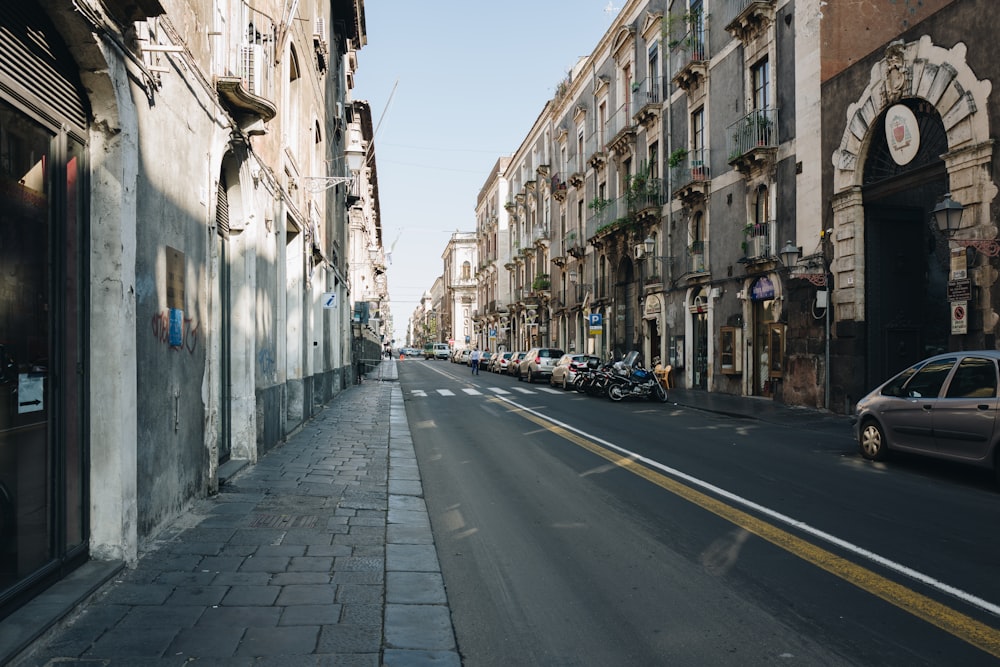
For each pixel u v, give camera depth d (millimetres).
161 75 5773
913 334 15875
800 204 17938
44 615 3812
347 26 24250
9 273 3852
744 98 20969
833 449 10945
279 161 11656
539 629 4105
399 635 3936
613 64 33438
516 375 37781
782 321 18938
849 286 15891
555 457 10312
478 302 80875
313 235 16203
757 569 5121
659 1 27625
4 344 3789
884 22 17375
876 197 15305
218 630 3914
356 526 6266
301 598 4449
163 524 5867
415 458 10266
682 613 4316
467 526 6445
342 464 9500
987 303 11992
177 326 6168
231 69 8375
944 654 3709
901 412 9250
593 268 36406
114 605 4227
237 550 5422
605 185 34750
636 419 15625
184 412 6457
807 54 17672
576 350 39844
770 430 13461
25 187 4020
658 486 8102
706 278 23375
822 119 17000
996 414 7852
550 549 5695
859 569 5094
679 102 25688
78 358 4605
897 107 14641
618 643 3900
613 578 4977
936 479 8508
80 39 4352
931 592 4617
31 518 4059
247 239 9219
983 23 12289
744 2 20875
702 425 14367
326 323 20062
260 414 9758
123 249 4840
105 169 4801
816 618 4207
